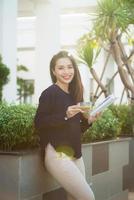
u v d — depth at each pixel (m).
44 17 12.04
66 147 3.02
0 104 3.54
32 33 18.94
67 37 17.34
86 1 12.75
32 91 20.42
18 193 3.03
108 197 4.63
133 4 5.72
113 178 4.77
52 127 2.97
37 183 3.24
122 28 5.73
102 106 3.13
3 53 9.12
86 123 3.20
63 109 3.00
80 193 3.00
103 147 4.49
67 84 3.19
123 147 5.09
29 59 20.47
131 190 5.36
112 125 4.89
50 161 3.01
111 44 5.75
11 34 9.40
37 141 3.43
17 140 3.29
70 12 13.41
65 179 2.99
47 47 12.00
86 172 4.08
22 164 3.06
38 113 3.01
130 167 5.34
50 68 3.24
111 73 15.04
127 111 5.88
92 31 5.91
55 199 3.48
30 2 12.59
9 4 9.34
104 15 5.65
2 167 3.08
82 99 3.25
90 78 14.02
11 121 3.24
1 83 7.01
